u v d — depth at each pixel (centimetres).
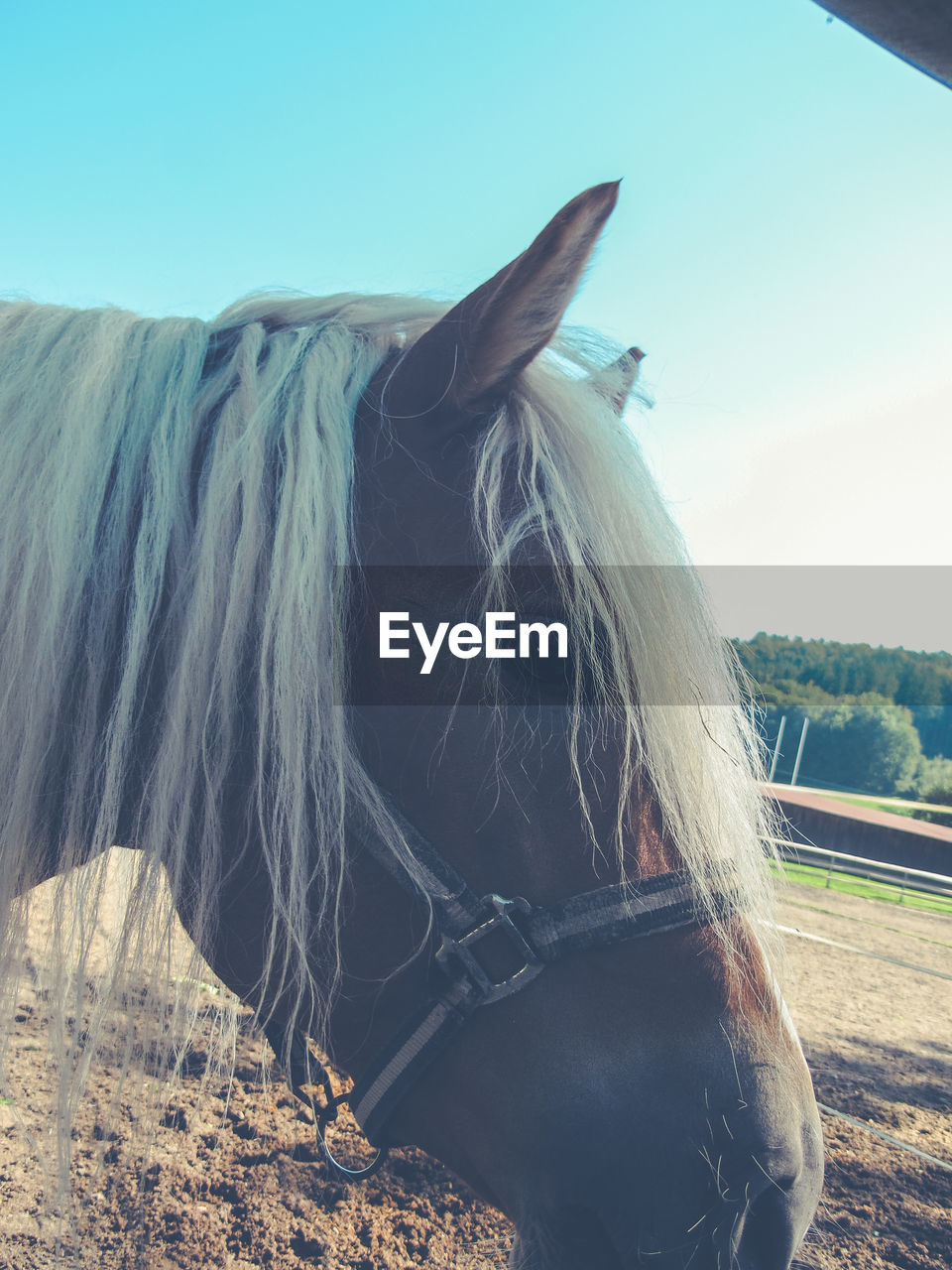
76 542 104
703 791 103
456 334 106
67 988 107
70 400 108
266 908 109
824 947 660
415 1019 103
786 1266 93
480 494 103
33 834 107
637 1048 96
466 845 101
